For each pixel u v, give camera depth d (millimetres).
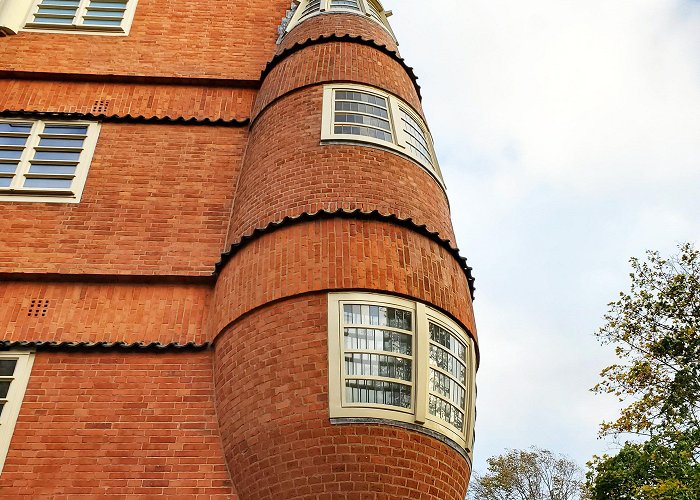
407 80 13664
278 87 12789
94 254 10727
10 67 13852
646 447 17188
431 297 9102
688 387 16719
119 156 12328
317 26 14289
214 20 15727
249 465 7957
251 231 10227
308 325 8500
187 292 10398
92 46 14641
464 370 9180
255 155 11805
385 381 8195
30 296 10234
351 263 9008
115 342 9508
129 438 8625
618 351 18391
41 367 9281
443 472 7977
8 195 11453
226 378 8836
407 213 10289
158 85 14016
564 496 35375
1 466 8297
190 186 11969
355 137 11234
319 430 7727
